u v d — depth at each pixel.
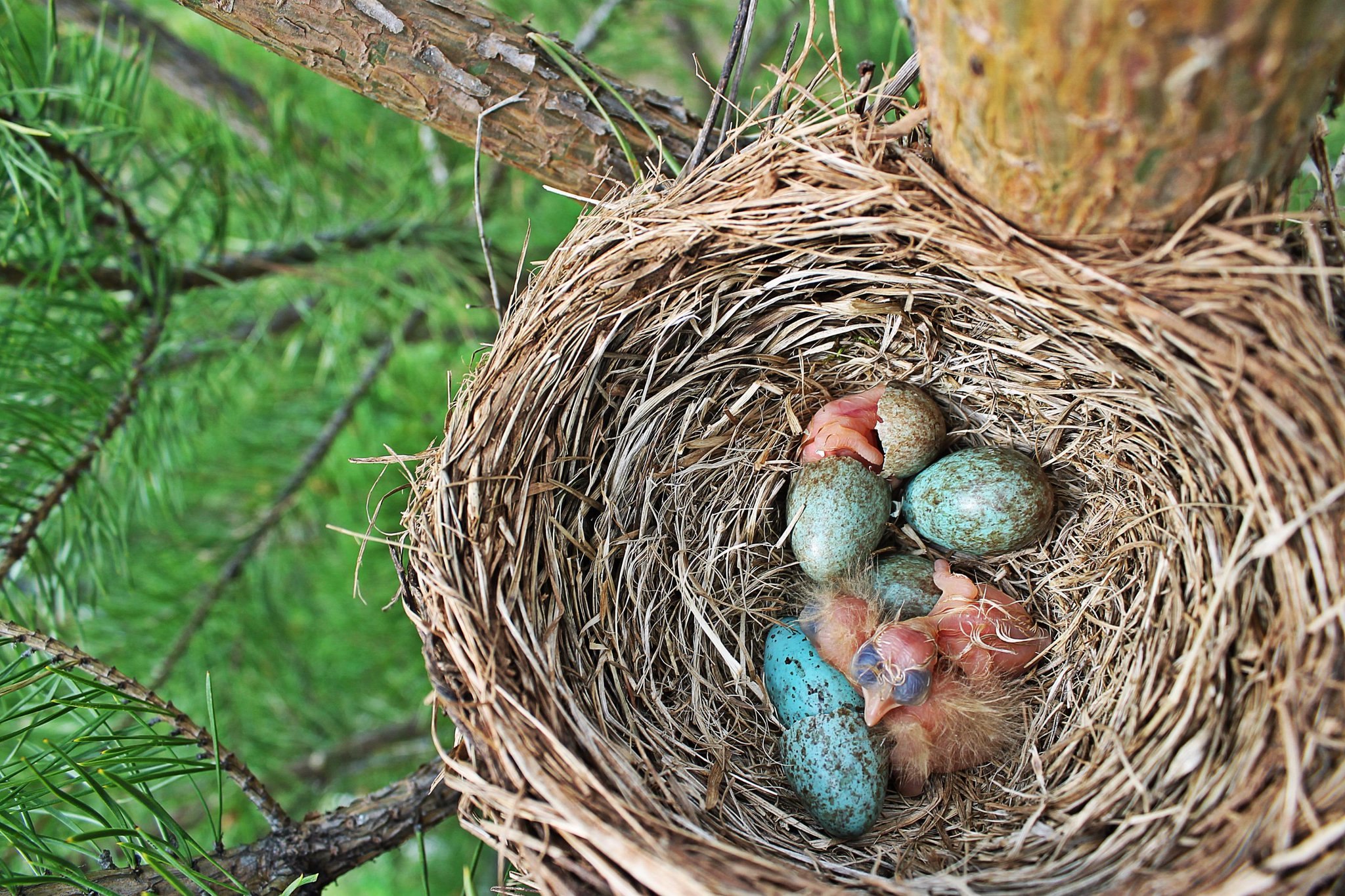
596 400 0.34
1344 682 0.28
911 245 0.32
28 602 0.35
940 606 0.35
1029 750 0.33
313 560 0.46
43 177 0.34
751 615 0.36
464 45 0.32
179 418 0.40
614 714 0.32
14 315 0.36
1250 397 0.29
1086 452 0.34
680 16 0.45
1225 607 0.30
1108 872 0.30
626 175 0.34
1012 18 0.27
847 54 0.43
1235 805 0.29
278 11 0.31
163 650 0.42
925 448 0.35
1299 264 0.30
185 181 0.40
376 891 0.51
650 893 0.29
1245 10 0.26
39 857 0.30
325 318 0.42
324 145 0.43
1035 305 0.31
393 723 0.49
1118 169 0.28
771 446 0.36
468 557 0.31
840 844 0.33
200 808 0.45
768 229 0.32
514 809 0.29
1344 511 0.29
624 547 0.34
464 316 0.42
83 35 0.37
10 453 0.36
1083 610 0.33
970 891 0.30
